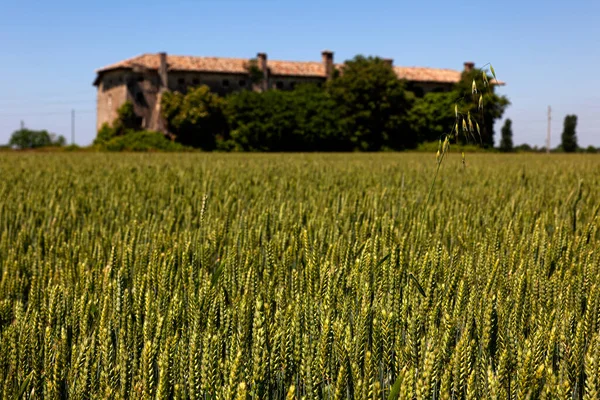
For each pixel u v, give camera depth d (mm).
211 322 2635
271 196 7680
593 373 2049
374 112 77125
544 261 3967
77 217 6414
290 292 3496
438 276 3375
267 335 2424
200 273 3389
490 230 4555
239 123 72875
